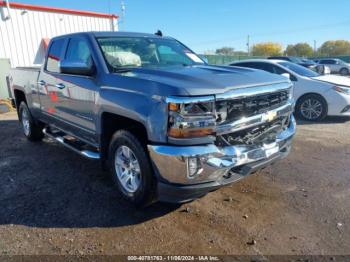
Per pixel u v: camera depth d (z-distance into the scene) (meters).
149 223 3.25
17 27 13.17
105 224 3.24
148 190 3.22
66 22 14.75
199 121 2.84
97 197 3.82
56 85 4.73
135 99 3.14
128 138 3.30
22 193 3.96
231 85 3.05
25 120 6.45
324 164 4.82
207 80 3.08
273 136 3.56
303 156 5.19
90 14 15.54
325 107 7.81
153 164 3.02
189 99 2.80
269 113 3.38
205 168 2.89
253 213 3.41
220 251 2.79
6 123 8.42
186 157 2.81
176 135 2.83
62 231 3.12
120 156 3.62
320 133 6.72
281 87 3.56
